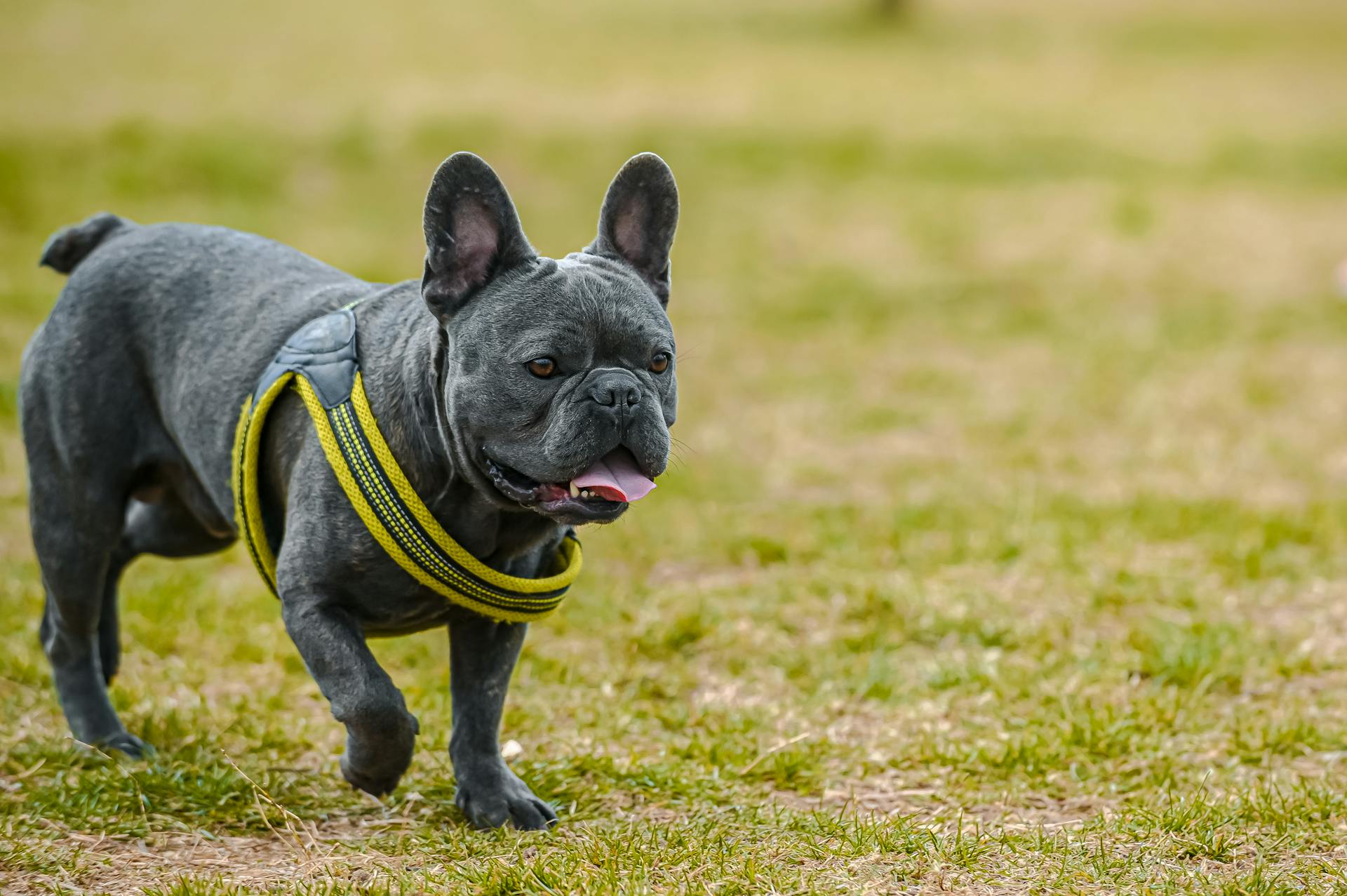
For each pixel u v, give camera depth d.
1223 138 38.09
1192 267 26.80
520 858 6.62
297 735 8.57
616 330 6.35
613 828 7.09
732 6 62.00
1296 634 10.25
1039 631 10.43
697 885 6.31
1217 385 18.66
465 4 58.50
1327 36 56.31
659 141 35.38
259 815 7.33
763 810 7.48
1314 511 13.20
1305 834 7.01
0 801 7.46
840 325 22.50
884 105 41.22
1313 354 20.55
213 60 42.84
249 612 10.88
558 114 37.31
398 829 7.25
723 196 31.94
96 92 36.84
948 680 9.54
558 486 6.34
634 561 12.35
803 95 41.94
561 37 51.62
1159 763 8.09
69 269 8.47
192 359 7.54
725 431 16.94
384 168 31.98
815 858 6.73
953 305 23.95
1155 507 13.41
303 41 47.31
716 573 12.26
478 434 6.36
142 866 6.75
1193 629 10.24
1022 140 37.44
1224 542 12.40
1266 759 8.20
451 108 36.84
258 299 7.59
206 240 8.00
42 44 43.84
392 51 46.38
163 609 10.75
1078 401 18.02
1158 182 33.97
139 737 8.48
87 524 7.88
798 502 14.22
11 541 12.68
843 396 18.50
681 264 26.66
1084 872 6.54
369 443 6.64
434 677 9.70
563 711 9.14
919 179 34.00
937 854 6.73
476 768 7.29
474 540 6.80
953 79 46.19
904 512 13.42
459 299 6.50
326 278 7.81
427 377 6.64
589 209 30.25
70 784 7.59
